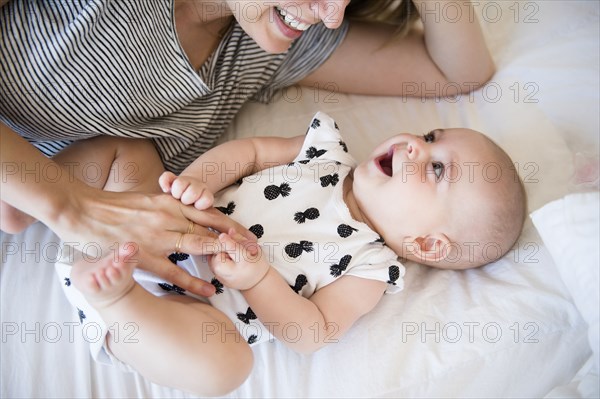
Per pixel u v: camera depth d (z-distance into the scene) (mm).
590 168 1161
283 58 1303
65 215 884
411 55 1371
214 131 1253
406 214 1092
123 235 911
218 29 1216
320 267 1030
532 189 1206
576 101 1284
